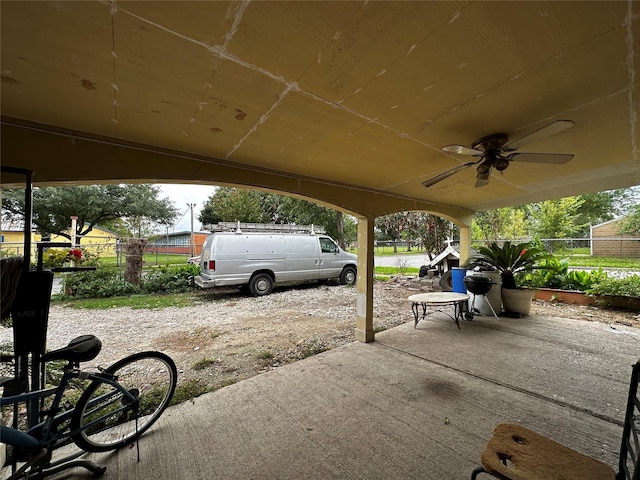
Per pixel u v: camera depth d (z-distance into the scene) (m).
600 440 1.97
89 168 2.08
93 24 1.13
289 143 2.40
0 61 1.30
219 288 8.65
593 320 4.93
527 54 1.39
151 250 14.29
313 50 1.33
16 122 1.82
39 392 1.64
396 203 4.58
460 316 5.19
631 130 2.25
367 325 4.02
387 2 1.09
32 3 1.01
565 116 2.02
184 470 1.78
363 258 4.12
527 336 4.15
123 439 2.01
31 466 1.61
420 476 1.70
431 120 2.05
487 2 1.10
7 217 10.77
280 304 6.59
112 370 2.01
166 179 2.44
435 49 1.35
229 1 1.05
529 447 1.31
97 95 1.62
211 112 1.86
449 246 8.68
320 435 2.07
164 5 1.05
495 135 2.28
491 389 2.67
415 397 2.55
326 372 3.07
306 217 12.55
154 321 5.21
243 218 15.89
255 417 2.30
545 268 6.31
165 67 1.41
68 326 4.91
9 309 1.64
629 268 9.53
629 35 1.27
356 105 1.84
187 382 2.94
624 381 2.80
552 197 4.95
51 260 2.30
